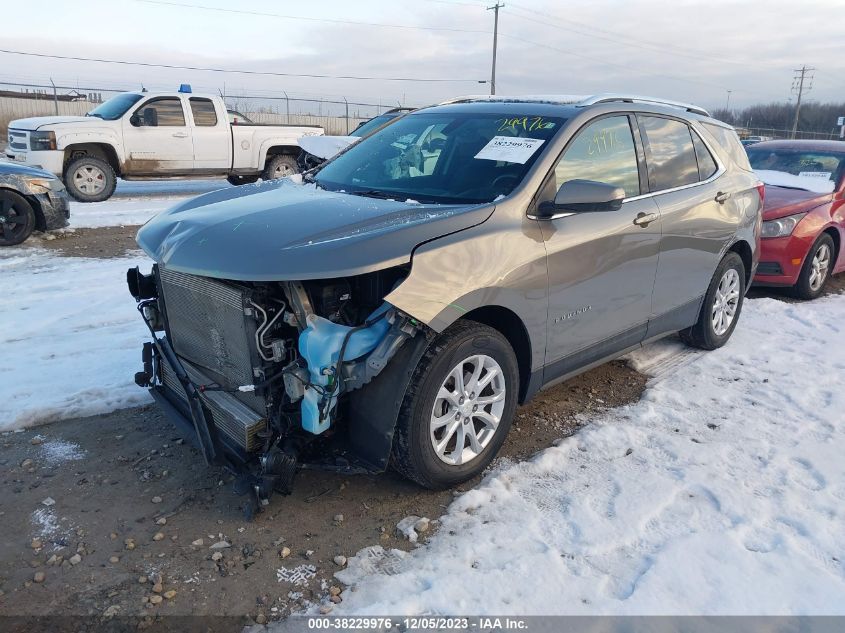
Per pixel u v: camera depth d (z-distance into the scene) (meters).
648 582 2.71
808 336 5.84
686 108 5.07
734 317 5.59
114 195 13.85
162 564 2.81
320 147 10.99
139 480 3.41
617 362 5.16
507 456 3.73
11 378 4.49
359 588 2.68
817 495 3.34
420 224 3.08
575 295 3.70
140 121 13.21
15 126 12.86
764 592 2.67
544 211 3.49
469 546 2.92
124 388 4.38
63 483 3.38
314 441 3.20
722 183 5.07
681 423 4.13
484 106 4.37
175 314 3.40
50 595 2.62
